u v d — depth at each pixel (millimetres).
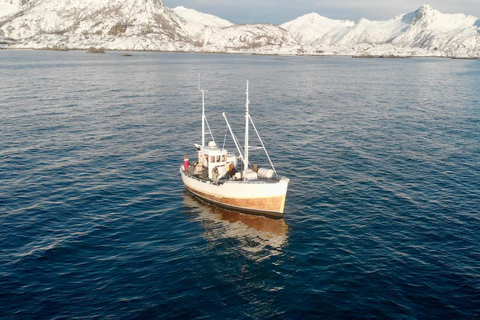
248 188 30641
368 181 38781
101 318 19219
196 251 25812
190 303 20547
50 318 19109
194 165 36969
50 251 25234
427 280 22516
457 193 35688
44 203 32719
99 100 86312
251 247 26422
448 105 88375
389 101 94750
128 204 33250
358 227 29172
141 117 69438
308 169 42594
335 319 19453
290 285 22203
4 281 21859
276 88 120562
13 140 51531
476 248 26047
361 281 22453
